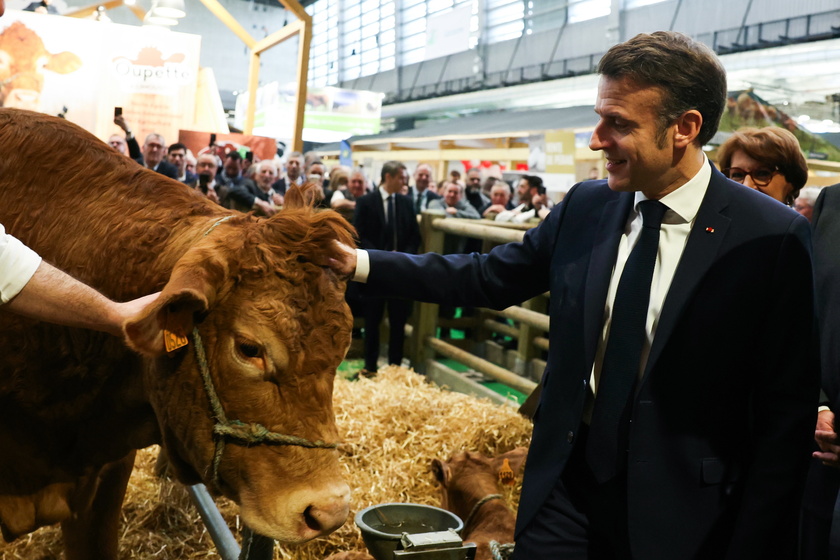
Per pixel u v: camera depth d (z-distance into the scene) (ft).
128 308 5.01
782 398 4.91
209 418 5.41
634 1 48.24
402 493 11.19
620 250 5.37
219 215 6.10
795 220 4.94
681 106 4.80
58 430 6.38
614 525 5.23
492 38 60.80
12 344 5.99
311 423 5.38
